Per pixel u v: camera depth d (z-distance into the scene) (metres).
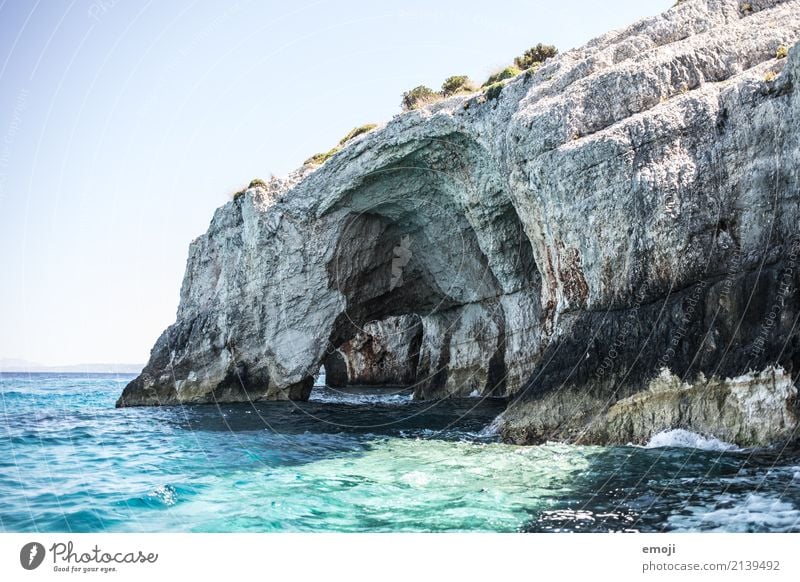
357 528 8.32
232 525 8.51
